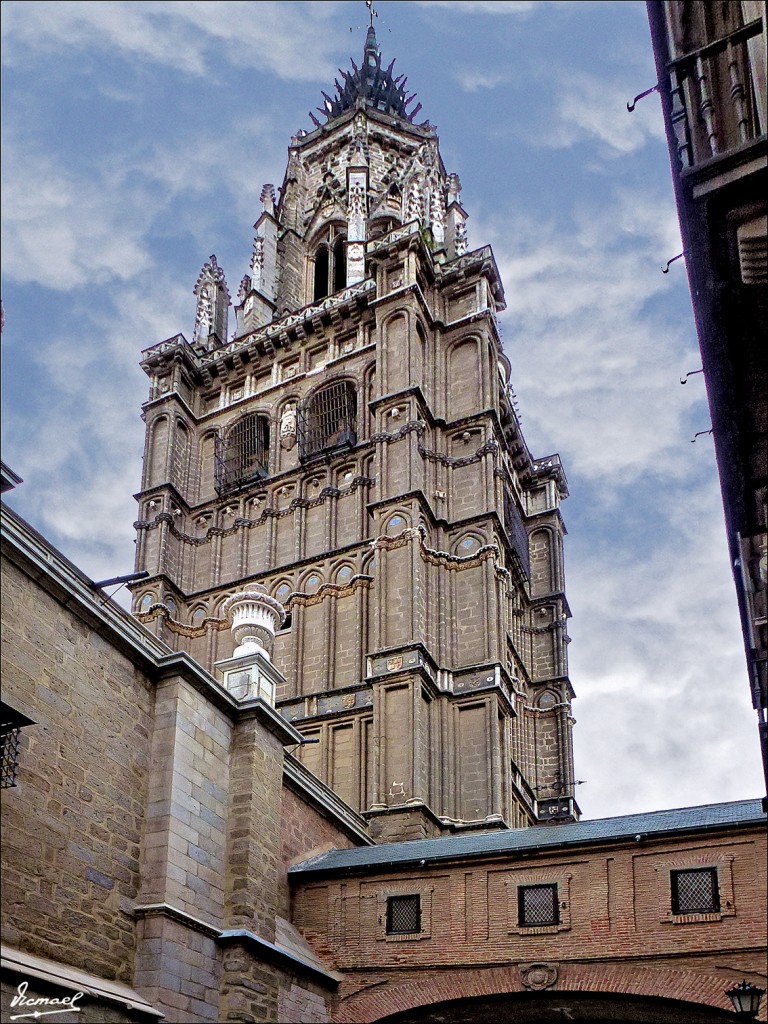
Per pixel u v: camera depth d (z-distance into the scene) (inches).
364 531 2062.0
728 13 812.0
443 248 2509.8
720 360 796.0
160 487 2272.4
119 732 1106.1
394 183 2807.6
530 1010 1189.1
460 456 2119.8
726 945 1109.7
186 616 2159.2
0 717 939.3
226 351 2466.8
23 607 1015.0
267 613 1520.7
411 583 1904.5
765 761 978.7
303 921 1300.4
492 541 2000.5
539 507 2578.7
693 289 774.5
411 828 1680.6
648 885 1167.0
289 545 2146.9
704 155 784.9
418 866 1278.3
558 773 2272.4
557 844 1214.9
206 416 2431.1
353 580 2001.7
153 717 1162.0
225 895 1160.2
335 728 1861.5
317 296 2822.3
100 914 1020.5
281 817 1357.0
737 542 906.1
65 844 1000.9
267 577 2112.5
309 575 2068.2
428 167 2655.0
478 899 1237.7
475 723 1845.5
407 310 2190.0
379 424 2106.3
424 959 1228.5
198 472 2370.8
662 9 826.2
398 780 1739.7
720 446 843.4
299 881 1327.5
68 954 970.7
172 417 2365.9
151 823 1109.7
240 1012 1089.4
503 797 1831.9
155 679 1179.9
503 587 2031.3
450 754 1823.3
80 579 1103.0
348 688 1879.9
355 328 2336.4
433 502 2055.9
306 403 2297.0
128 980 1031.0
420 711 1798.7
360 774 1793.8
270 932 1183.6
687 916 1135.6
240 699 1282.0
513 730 2075.5
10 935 916.0
